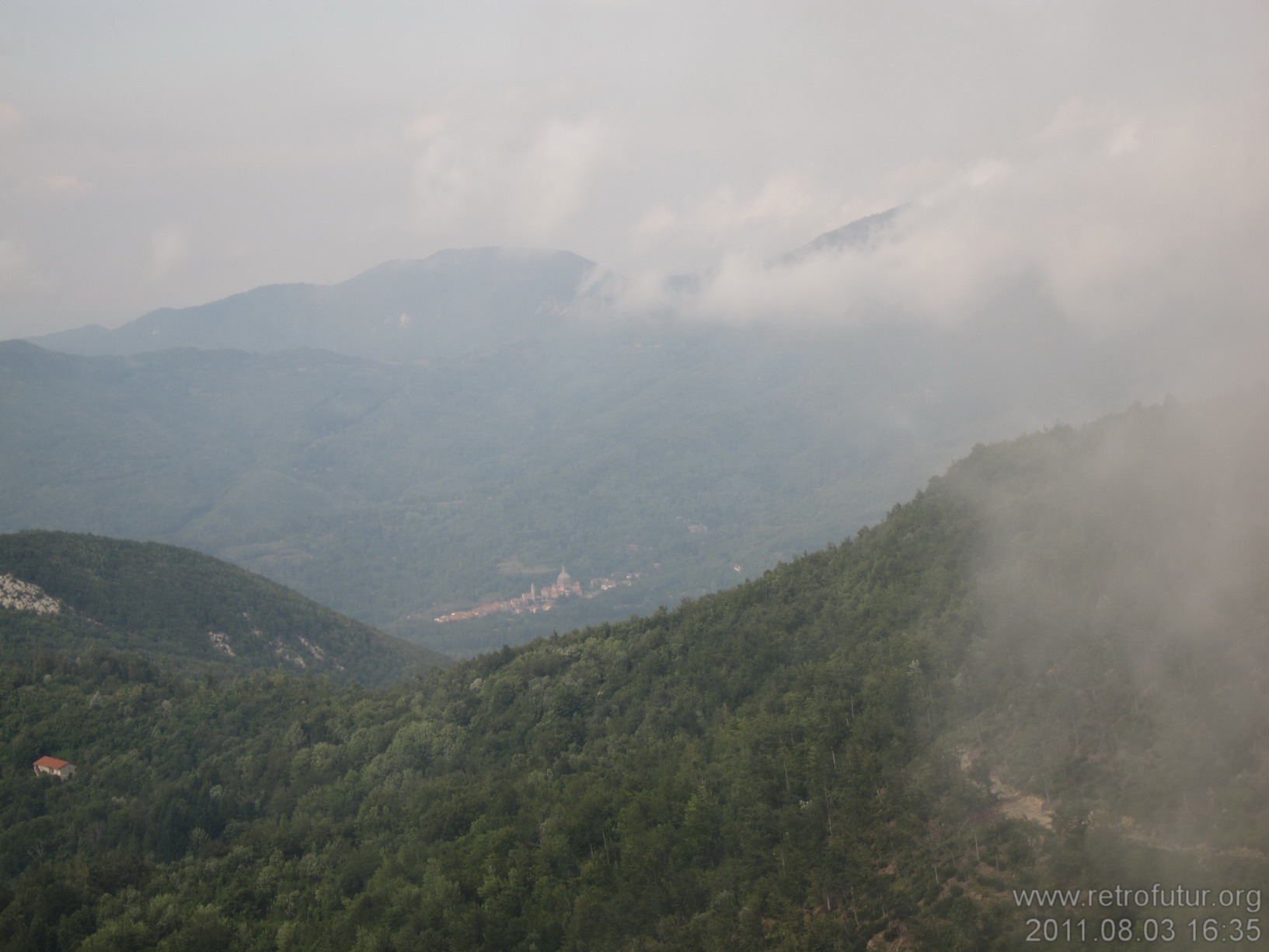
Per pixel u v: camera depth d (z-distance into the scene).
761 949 86.31
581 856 109.88
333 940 105.81
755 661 138.00
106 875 122.06
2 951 110.00
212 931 109.19
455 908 104.88
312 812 142.50
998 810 91.25
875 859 91.38
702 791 107.62
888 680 114.25
